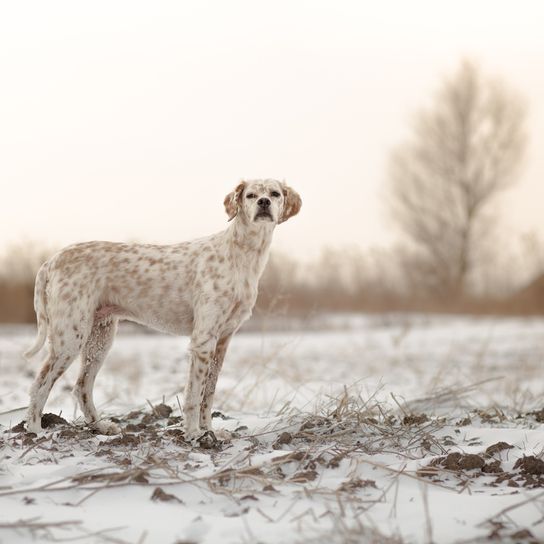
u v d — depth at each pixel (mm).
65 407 8070
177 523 3777
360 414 6152
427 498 4250
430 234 41031
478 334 21266
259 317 23016
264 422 6355
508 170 41062
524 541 3598
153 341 18969
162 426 6438
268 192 6270
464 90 41625
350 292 29859
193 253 6219
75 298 5973
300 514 3959
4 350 15664
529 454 5270
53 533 3627
